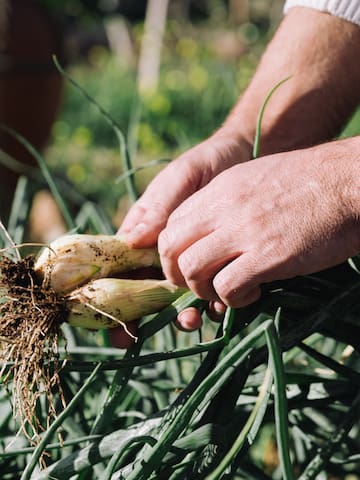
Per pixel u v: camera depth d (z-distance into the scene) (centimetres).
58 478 45
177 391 58
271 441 68
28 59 149
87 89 320
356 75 66
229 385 47
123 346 50
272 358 39
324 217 44
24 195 73
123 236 51
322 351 66
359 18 64
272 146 65
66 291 48
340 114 68
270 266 44
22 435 54
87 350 55
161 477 45
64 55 161
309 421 58
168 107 244
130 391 60
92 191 190
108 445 46
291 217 44
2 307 48
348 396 50
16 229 71
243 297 46
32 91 150
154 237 52
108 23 427
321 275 52
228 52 371
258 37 381
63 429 55
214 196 47
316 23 66
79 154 241
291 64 66
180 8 461
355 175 44
